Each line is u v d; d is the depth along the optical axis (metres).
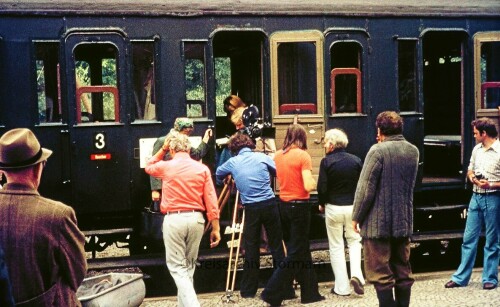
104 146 8.17
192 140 8.47
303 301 7.64
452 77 10.60
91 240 8.73
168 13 8.34
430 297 7.82
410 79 9.33
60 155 8.05
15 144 3.84
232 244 7.99
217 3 8.51
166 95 8.38
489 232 8.09
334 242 8.02
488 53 9.66
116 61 8.20
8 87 7.87
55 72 8.05
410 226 6.19
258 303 7.70
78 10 8.06
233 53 9.76
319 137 8.87
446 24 9.40
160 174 6.96
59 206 3.93
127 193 8.27
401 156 6.14
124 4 8.23
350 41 8.97
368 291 8.24
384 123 6.25
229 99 8.67
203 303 7.77
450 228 10.20
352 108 9.08
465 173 9.60
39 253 3.87
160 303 7.90
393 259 6.32
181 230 6.84
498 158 7.96
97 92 8.18
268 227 7.60
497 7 9.62
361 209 6.11
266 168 7.63
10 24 7.87
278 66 8.72
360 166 7.92
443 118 10.82
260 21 8.63
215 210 6.98
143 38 8.28
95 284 6.30
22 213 3.86
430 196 10.07
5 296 2.98
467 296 7.82
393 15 9.13
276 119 8.70
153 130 8.34
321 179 7.90
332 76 8.89
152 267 8.25
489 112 9.59
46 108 8.03
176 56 8.39
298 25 8.77
